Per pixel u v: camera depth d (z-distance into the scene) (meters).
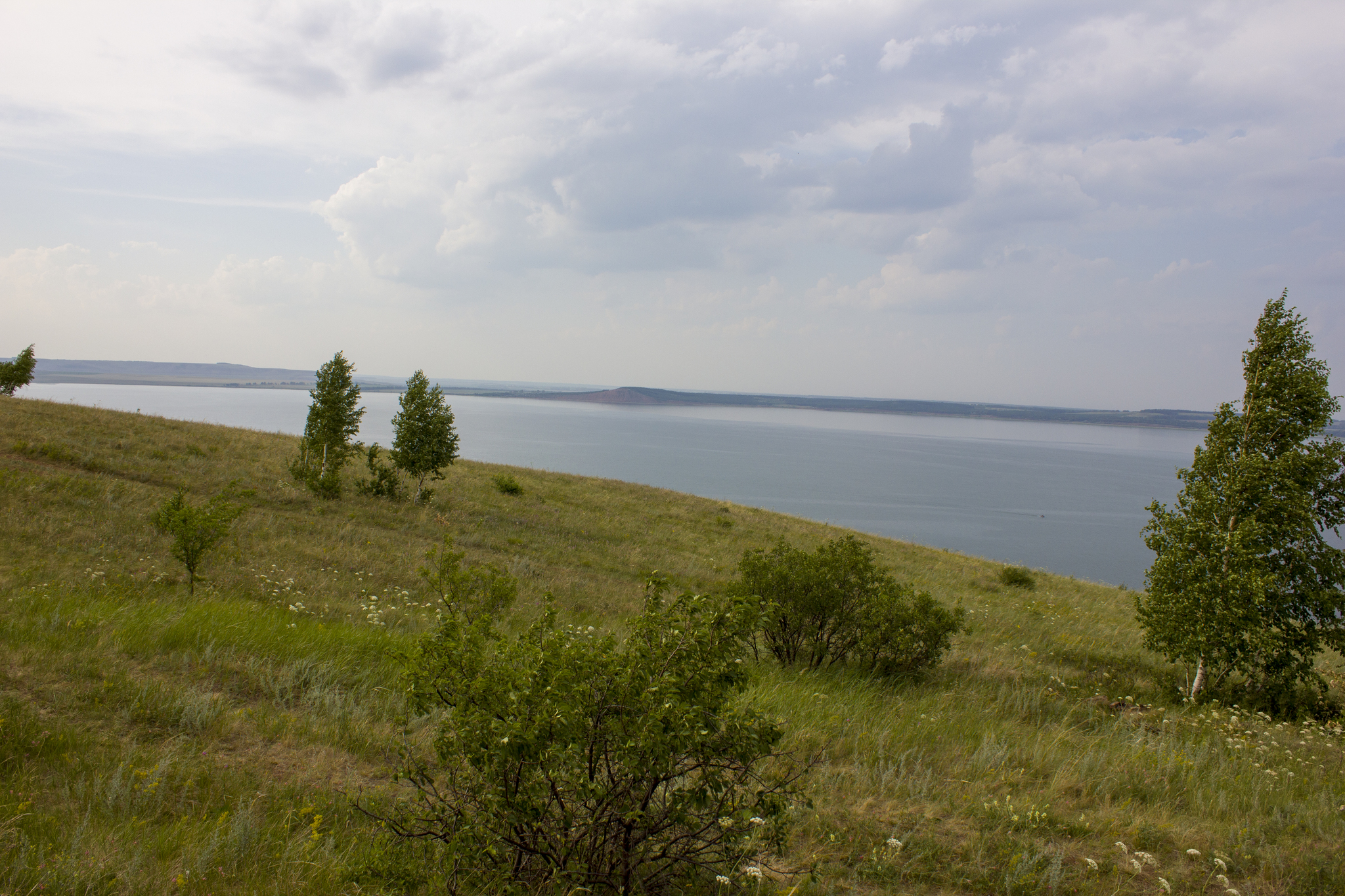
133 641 7.68
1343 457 11.07
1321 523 11.36
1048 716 9.53
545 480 34.59
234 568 13.13
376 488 23.83
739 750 3.89
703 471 169.62
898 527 104.88
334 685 7.32
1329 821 5.84
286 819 4.61
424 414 23.61
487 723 3.67
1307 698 11.16
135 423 26.16
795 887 4.04
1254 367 11.93
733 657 4.12
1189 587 11.62
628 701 3.76
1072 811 5.67
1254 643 10.88
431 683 4.03
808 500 131.38
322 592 12.82
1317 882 4.77
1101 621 20.02
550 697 3.68
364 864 3.86
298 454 26.73
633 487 37.53
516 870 3.85
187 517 11.09
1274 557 11.34
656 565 21.59
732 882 4.05
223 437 27.86
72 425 22.89
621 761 3.77
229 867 3.96
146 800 4.64
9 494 14.77
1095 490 185.25
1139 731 8.44
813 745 6.74
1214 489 11.91
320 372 22.58
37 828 4.12
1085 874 4.71
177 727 5.91
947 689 10.62
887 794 5.75
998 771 6.47
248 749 5.74
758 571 11.57
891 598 11.27
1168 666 14.34
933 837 4.99
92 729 5.59
